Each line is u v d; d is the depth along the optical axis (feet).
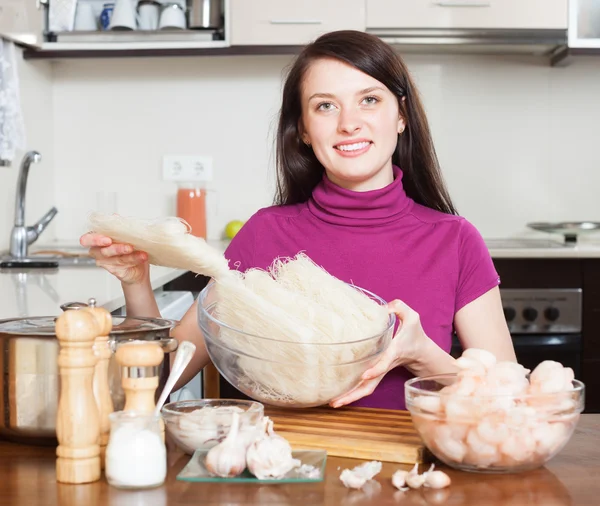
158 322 3.41
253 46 10.14
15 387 3.13
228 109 11.41
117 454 2.69
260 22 10.09
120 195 11.56
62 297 5.88
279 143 5.24
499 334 4.84
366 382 3.60
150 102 11.46
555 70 11.23
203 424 2.98
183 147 11.48
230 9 10.12
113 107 11.48
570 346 9.42
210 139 11.46
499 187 11.36
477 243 4.88
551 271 9.43
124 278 4.06
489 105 11.27
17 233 9.07
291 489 2.70
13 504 2.55
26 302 5.58
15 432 3.15
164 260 3.61
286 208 5.20
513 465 2.83
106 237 3.64
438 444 2.86
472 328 4.84
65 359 2.75
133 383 2.86
